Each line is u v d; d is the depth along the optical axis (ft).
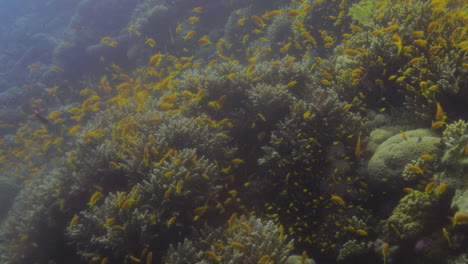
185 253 13.57
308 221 15.26
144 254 14.67
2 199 41.91
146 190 15.76
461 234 10.57
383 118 18.28
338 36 30.35
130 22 64.69
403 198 12.67
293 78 21.40
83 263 19.81
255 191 17.02
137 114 23.72
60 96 60.59
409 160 13.62
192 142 18.43
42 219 22.62
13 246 23.99
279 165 15.94
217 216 16.43
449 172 11.50
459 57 15.33
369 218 13.98
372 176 14.62
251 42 42.86
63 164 27.12
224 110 20.85
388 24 20.39
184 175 15.85
